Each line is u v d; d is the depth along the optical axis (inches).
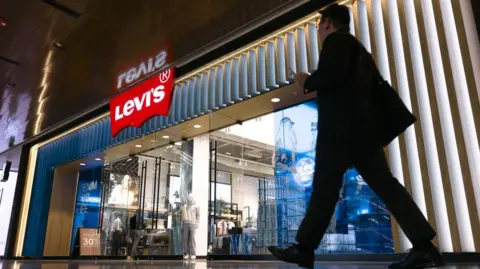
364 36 133.6
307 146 167.5
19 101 238.5
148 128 221.1
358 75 61.6
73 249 271.0
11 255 295.3
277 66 161.2
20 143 326.6
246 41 174.2
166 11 150.1
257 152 191.3
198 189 218.5
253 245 183.2
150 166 242.2
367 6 135.7
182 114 202.4
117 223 251.3
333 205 59.0
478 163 102.3
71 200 288.0
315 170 61.2
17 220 306.5
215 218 207.3
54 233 283.7
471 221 100.0
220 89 186.4
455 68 111.9
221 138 213.0
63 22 155.6
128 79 211.2
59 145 296.7
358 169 62.9
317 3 150.3
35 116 266.5
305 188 164.1
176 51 183.9
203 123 205.3
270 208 178.4
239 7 150.4
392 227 115.5
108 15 151.3
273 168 180.9
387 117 65.8
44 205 292.4
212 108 187.6
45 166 304.7
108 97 234.4
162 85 200.8
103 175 272.5
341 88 60.9
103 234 257.6
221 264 130.6
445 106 111.5
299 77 65.9
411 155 114.7
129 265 127.2
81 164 285.4
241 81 175.8
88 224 270.7
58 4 144.0
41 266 123.8
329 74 59.0
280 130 180.5
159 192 233.9
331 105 60.9
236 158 203.0
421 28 120.7
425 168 110.9
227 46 181.9
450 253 101.7
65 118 272.1
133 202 245.4
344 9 68.3
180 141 232.7
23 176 319.3
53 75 203.5
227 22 161.6
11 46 173.5
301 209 164.1
